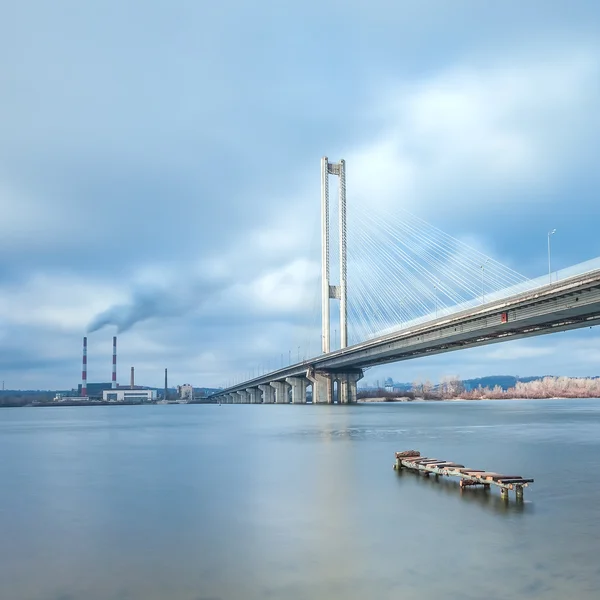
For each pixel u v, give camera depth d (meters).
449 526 17.94
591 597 12.42
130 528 18.56
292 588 13.27
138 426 82.06
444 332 92.44
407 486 25.00
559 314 68.44
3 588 13.59
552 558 14.80
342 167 169.25
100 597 12.98
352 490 24.22
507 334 87.12
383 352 117.38
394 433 56.34
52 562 15.34
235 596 12.90
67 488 26.41
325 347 166.75
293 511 20.47
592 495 22.28
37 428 80.88
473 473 23.88
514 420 81.69
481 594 12.66
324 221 170.25
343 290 160.38
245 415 114.38
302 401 195.62
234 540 16.97
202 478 28.34
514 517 18.92
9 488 26.59
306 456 36.94
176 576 14.16
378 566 14.51
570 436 51.09
